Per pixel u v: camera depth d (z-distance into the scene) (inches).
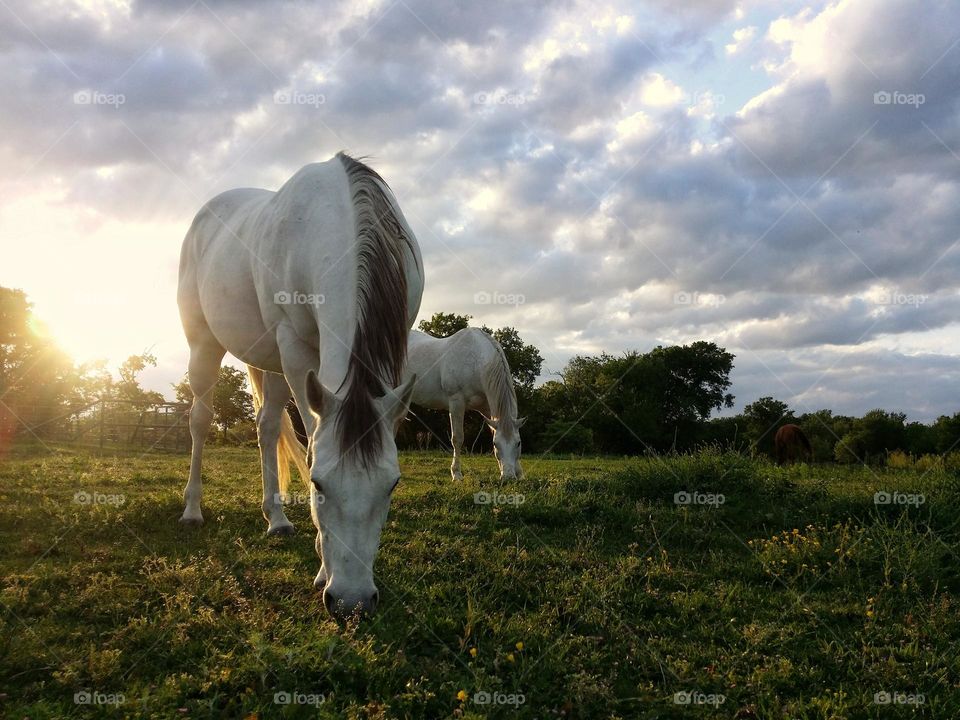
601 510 238.5
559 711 109.7
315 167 179.6
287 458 223.8
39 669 113.4
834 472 362.6
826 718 108.7
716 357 1283.2
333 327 145.6
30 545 180.9
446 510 235.9
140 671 115.1
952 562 189.3
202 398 225.0
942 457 387.5
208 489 302.7
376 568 171.2
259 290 182.9
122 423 754.8
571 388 1123.3
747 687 119.5
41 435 762.2
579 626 143.6
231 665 114.4
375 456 120.6
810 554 190.5
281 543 195.5
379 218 156.1
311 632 127.5
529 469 483.5
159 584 151.6
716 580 177.8
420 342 440.1
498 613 146.3
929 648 134.1
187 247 236.1
